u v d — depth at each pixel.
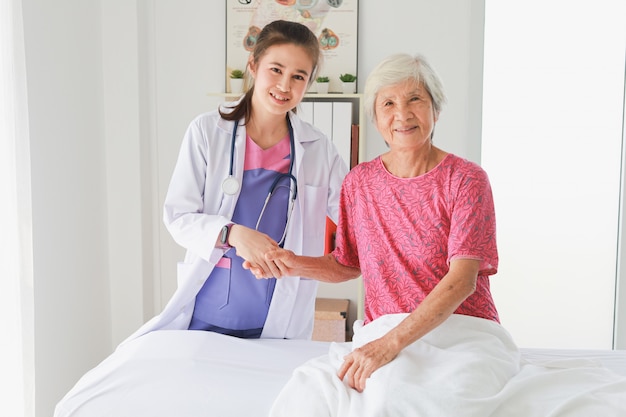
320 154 2.16
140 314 3.58
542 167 3.53
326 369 1.61
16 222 2.43
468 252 1.58
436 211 1.66
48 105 2.92
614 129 3.47
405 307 1.67
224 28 3.70
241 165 2.03
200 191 2.05
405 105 1.67
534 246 3.56
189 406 1.61
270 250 1.86
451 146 3.61
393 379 1.47
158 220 3.74
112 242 3.55
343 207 1.87
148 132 3.68
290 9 3.66
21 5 2.46
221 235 1.91
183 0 3.70
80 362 3.24
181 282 2.03
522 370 1.62
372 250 1.74
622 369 1.88
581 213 3.52
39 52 2.84
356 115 3.67
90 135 3.33
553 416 1.40
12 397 2.39
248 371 1.75
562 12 3.47
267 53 1.93
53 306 2.97
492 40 3.54
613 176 3.48
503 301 3.60
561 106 3.50
